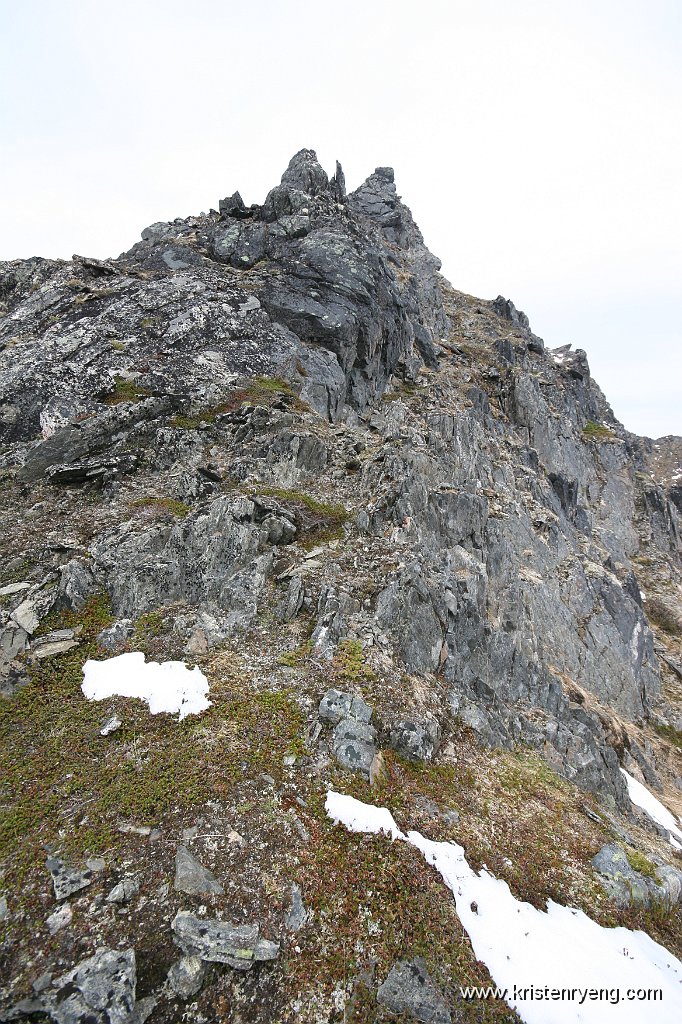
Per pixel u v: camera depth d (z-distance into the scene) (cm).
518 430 5475
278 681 1784
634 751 2994
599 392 8450
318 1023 997
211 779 1400
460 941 1170
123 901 1115
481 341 6531
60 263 4706
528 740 2158
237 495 2408
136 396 3331
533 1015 1076
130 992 971
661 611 5506
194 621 2000
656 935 1452
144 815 1309
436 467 3103
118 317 3984
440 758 1744
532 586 3400
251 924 1095
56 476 2739
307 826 1327
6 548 2284
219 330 3897
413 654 2034
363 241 4972
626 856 1634
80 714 1634
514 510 3675
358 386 4322
